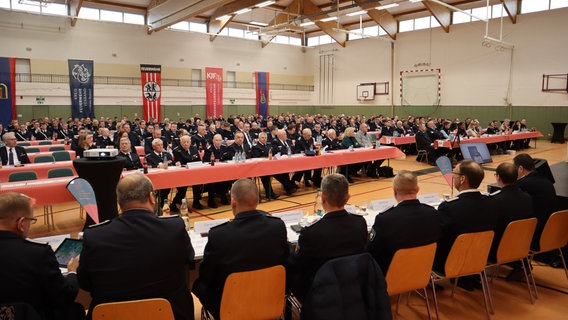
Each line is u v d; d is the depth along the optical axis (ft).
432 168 36.76
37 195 16.44
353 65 82.69
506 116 62.49
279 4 71.92
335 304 7.11
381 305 7.45
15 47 58.34
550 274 13.50
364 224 8.50
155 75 69.26
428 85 71.20
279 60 86.33
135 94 67.77
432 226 9.30
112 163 13.46
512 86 61.62
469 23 65.21
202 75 75.61
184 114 72.95
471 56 65.57
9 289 6.16
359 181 30.71
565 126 56.54
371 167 32.27
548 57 57.93
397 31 74.59
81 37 63.21
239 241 7.68
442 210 10.37
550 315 10.80
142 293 6.73
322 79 88.94
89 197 10.05
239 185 8.06
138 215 6.98
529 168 12.85
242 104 80.59
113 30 65.77
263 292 7.94
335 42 85.40
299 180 28.55
